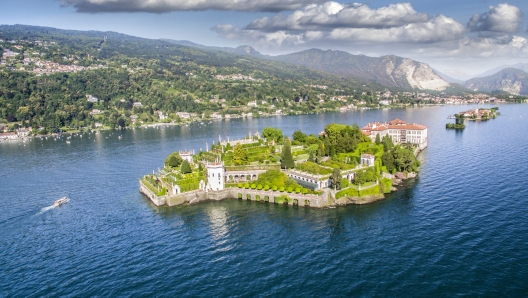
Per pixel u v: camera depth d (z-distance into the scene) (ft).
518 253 422.82
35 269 419.95
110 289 378.32
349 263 417.49
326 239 480.64
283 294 363.97
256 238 491.72
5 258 446.60
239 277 395.55
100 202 653.30
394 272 396.16
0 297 368.68
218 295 364.58
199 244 476.54
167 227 534.78
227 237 496.64
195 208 619.26
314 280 385.91
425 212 554.87
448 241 458.50
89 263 431.02
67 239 497.46
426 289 365.40
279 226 530.68
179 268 416.87
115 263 430.20
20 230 530.27
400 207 583.99
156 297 363.76
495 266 399.24
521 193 611.88
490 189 639.35
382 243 462.19
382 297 355.36
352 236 486.79
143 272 409.49
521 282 369.91
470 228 490.90
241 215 581.53
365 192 630.74
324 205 611.47
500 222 504.02
